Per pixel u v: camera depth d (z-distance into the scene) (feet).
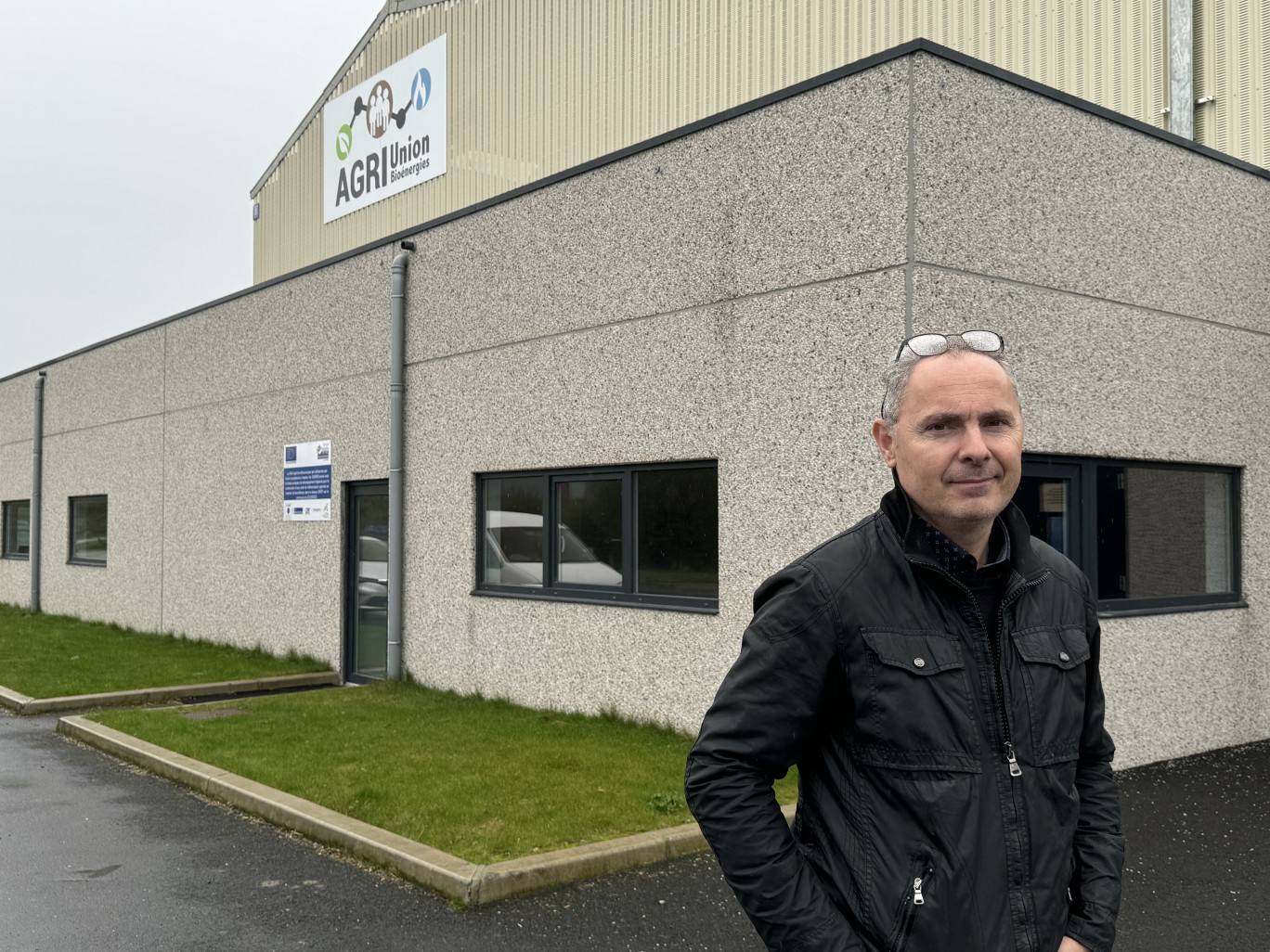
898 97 20.35
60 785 22.02
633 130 45.01
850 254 21.17
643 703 25.85
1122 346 23.15
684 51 42.65
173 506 46.06
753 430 23.12
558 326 28.19
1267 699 25.93
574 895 15.34
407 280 33.65
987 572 6.86
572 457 27.73
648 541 26.25
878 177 20.67
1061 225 22.22
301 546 38.22
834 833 6.59
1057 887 6.49
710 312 24.17
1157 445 23.68
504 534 30.60
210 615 43.34
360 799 19.36
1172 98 30.17
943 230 20.47
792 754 6.73
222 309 42.86
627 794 19.48
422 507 32.89
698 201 24.48
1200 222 24.84
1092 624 7.30
